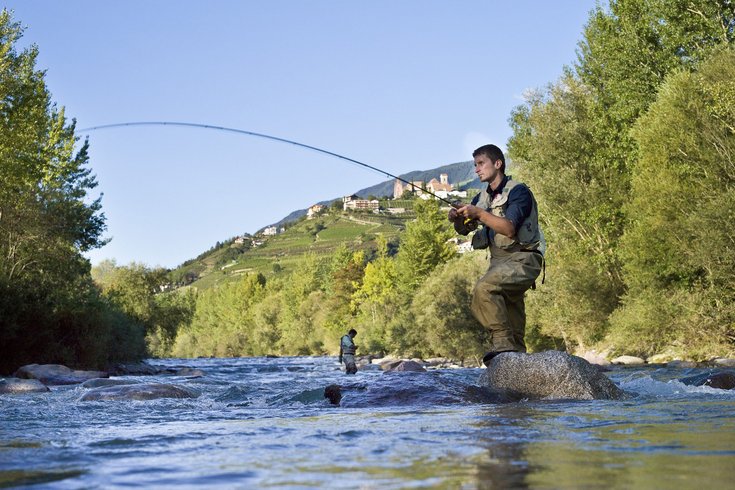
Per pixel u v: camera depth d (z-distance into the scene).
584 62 31.83
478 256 45.75
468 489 1.48
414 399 5.19
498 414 3.86
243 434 3.02
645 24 26.91
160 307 56.16
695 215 22.83
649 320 26.05
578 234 33.59
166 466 2.02
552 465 1.83
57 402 6.28
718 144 23.59
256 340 118.12
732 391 6.31
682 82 24.02
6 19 23.38
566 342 35.78
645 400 5.11
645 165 25.61
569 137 31.88
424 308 44.91
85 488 1.63
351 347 21.08
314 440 2.71
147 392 6.73
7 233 27.36
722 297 24.47
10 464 2.13
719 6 24.67
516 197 6.34
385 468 1.87
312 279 119.62
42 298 26.77
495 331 6.29
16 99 23.95
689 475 1.61
